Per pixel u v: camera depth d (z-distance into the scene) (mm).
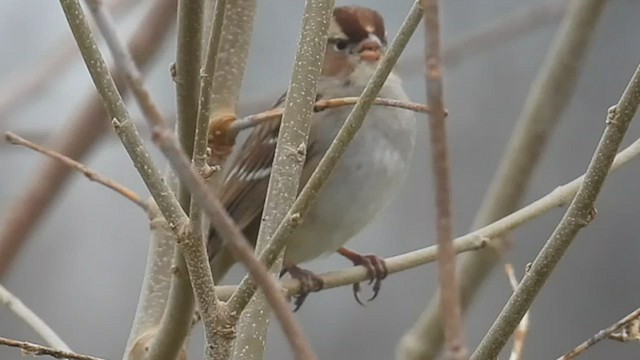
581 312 13148
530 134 8594
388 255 13531
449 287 2867
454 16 13812
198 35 4398
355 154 9141
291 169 4918
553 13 9242
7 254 7895
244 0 6277
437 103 3027
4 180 13016
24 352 4566
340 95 9250
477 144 13602
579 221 4289
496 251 8398
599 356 12914
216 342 4195
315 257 9336
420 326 8398
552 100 8547
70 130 8055
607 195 13484
